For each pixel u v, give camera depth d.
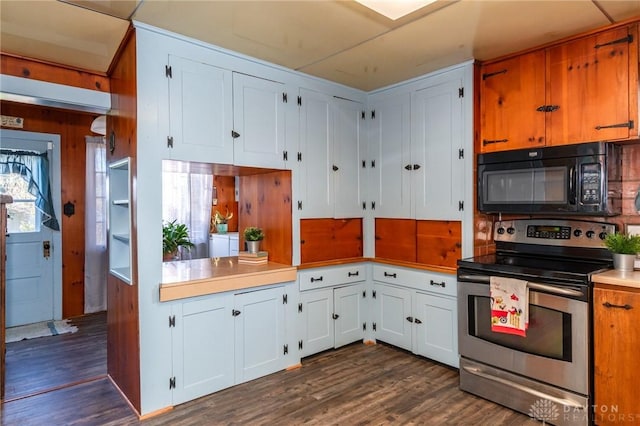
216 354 2.63
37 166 4.29
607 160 2.34
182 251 5.25
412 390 2.69
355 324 3.55
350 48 2.65
